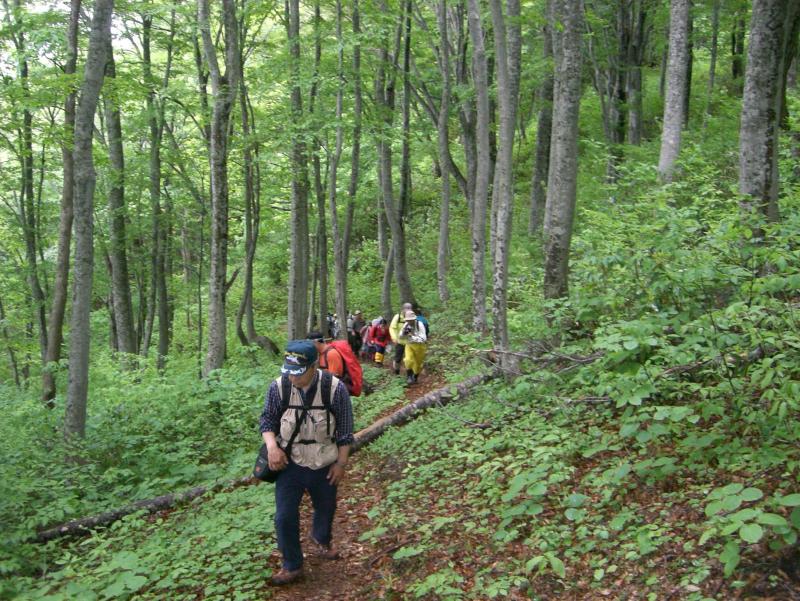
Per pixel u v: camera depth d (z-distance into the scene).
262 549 5.24
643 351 5.51
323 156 15.72
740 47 24.89
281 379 4.73
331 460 4.77
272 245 26.41
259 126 15.75
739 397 4.74
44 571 5.37
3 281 22.16
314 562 5.16
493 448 6.39
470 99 19.02
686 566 3.75
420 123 21.58
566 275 8.56
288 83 14.98
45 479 7.25
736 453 4.60
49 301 21.27
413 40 19.41
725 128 17.88
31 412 10.88
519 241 18.62
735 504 3.32
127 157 21.44
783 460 4.22
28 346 20.22
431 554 4.79
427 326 13.02
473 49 12.09
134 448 8.80
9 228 20.89
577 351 7.33
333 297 26.12
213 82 13.44
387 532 5.48
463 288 19.19
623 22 20.52
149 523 6.54
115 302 18.62
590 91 27.25
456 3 17.61
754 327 4.97
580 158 22.55
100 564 5.36
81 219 8.09
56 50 11.70
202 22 13.27
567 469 4.94
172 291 25.89
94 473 7.82
